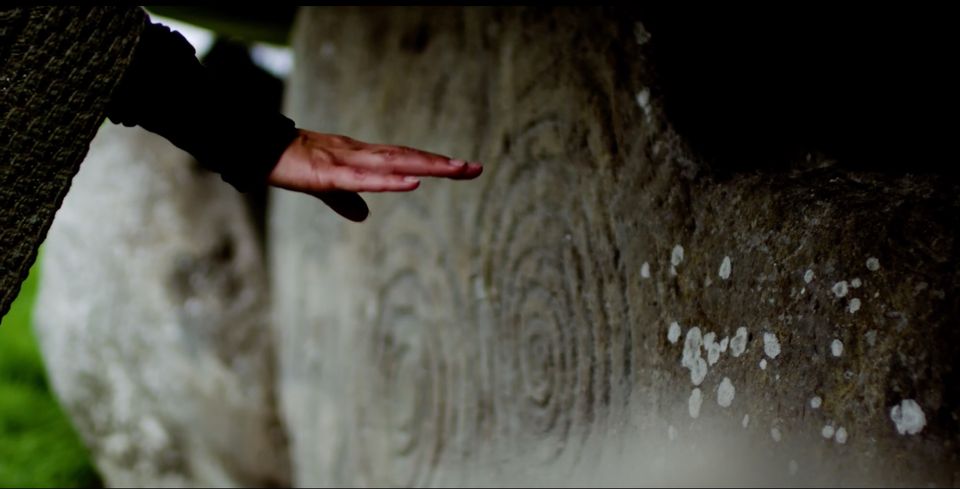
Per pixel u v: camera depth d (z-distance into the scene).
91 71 1.25
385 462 2.65
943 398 1.12
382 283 2.62
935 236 1.21
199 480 3.27
